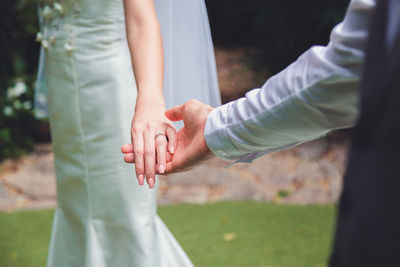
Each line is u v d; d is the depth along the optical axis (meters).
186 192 3.83
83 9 1.74
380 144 0.54
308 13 5.56
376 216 0.54
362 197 0.56
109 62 1.76
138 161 1.20
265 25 5.88
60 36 1.80
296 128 0.93
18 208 3.64
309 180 3.98
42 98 2.41
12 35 4.92
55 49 1.83
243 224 3.22
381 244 0.54
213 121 1.07
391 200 0.53
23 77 5.00
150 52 1.46
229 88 6.36
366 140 0.56
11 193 3.90
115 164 1.81
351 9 0.78
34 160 4.55
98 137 1.80
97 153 1.81
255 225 3.21
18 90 4.82
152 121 1.25
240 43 8.62
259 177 4.06
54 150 1.95
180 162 1.16
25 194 3.89
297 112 0.90
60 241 1.97
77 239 1.92
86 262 1.87
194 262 2.73
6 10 4.84
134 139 1.23
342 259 0.59
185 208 3.53
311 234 3.05
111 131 1.78
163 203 3.64
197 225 3.23
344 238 0.59
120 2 1.76
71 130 1.84
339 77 0.81
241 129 1.00
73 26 1.77
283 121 0.93
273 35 5.75
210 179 4.03
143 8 1.52
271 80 0.97
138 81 1.43
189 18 1.85
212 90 1.92
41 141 4.95
